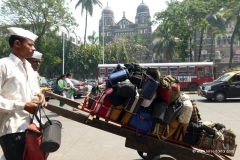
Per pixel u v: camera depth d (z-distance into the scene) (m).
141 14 85.50
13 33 2.71
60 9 30.78
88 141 6.79
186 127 4.06
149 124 3.86
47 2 29.98
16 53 2.73
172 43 42.59
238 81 15.57
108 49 48.88
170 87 3.79
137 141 3.90
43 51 33.78
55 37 42.72
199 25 30.88
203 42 57.22
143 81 3.84
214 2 31.06
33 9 30.02
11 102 2.47
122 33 86.25
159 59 65.38
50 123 2.60
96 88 4.18
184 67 25.53
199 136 4.19
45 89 3.76
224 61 55.72
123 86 3.57
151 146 3.92
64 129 8.24
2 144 2.64
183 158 3.96
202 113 11.09
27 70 2.81
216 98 15.55
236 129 7.92
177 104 3.96
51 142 2.38
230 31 54.47
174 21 32.34
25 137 2.60
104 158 5.39
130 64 4.10
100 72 26.61
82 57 42.91
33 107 2.50
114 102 3.74
